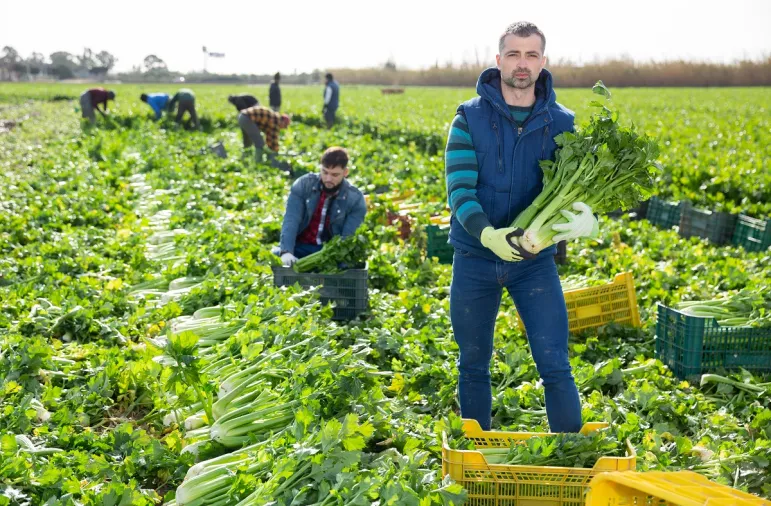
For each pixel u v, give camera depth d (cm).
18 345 567
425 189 1396
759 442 459
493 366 605
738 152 1992
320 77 13000
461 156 423
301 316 607
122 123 2805
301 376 471
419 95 6038
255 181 1514
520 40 402
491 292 438
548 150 423
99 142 2022
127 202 1318
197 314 685
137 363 539
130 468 429
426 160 1769
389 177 1533
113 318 698
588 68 8494
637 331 708
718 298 812
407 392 573
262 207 1248
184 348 462
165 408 517
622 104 4444
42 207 1201
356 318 727
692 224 1243
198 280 806
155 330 682
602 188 407
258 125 1769
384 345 638
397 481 353
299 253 781
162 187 1441
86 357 605
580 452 367
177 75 15375
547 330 424
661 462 439
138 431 461
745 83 8275
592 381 594
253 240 962
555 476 351
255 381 498
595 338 689
